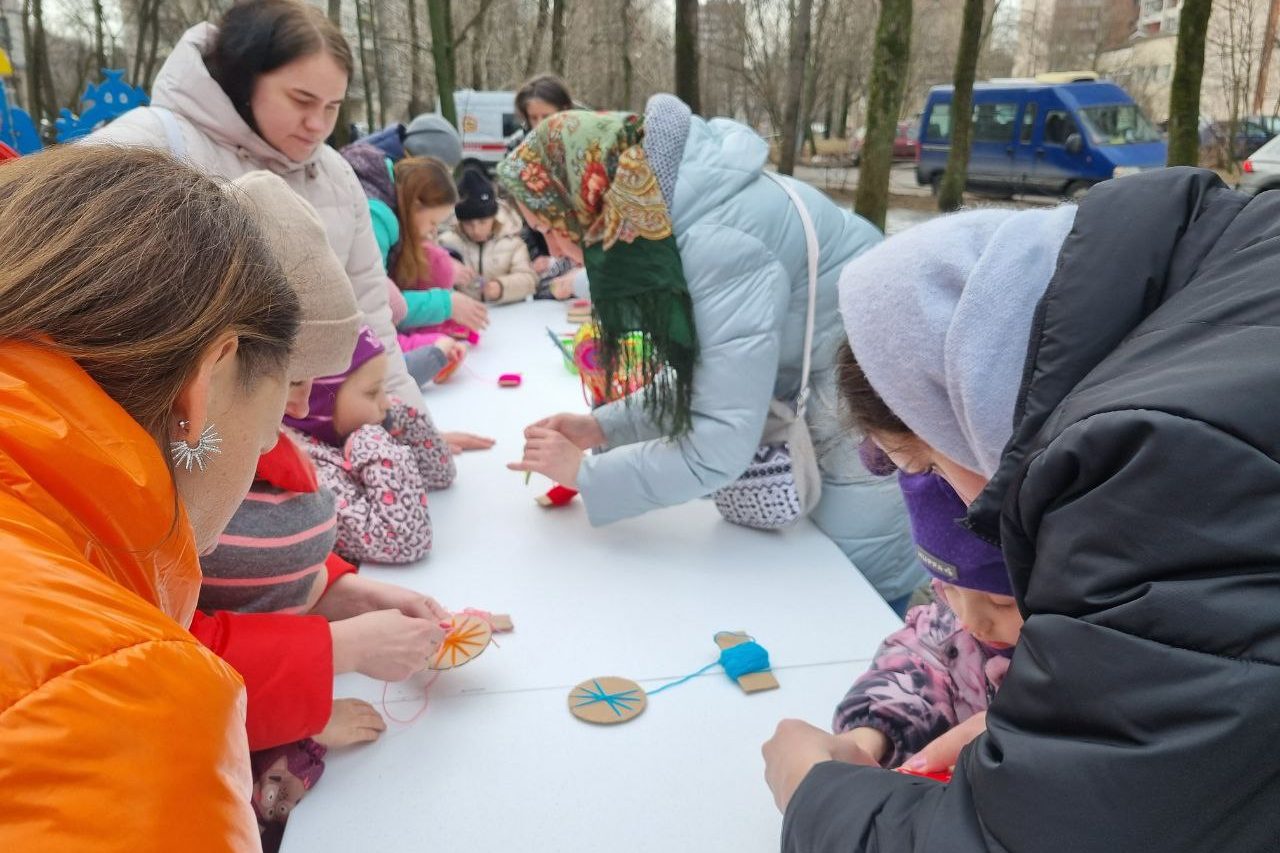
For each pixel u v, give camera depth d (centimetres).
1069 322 59
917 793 65
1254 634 46
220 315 54
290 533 121
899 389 73
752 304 152
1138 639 49
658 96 155
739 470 158
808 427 174
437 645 121
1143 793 48
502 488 189
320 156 194
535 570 157
